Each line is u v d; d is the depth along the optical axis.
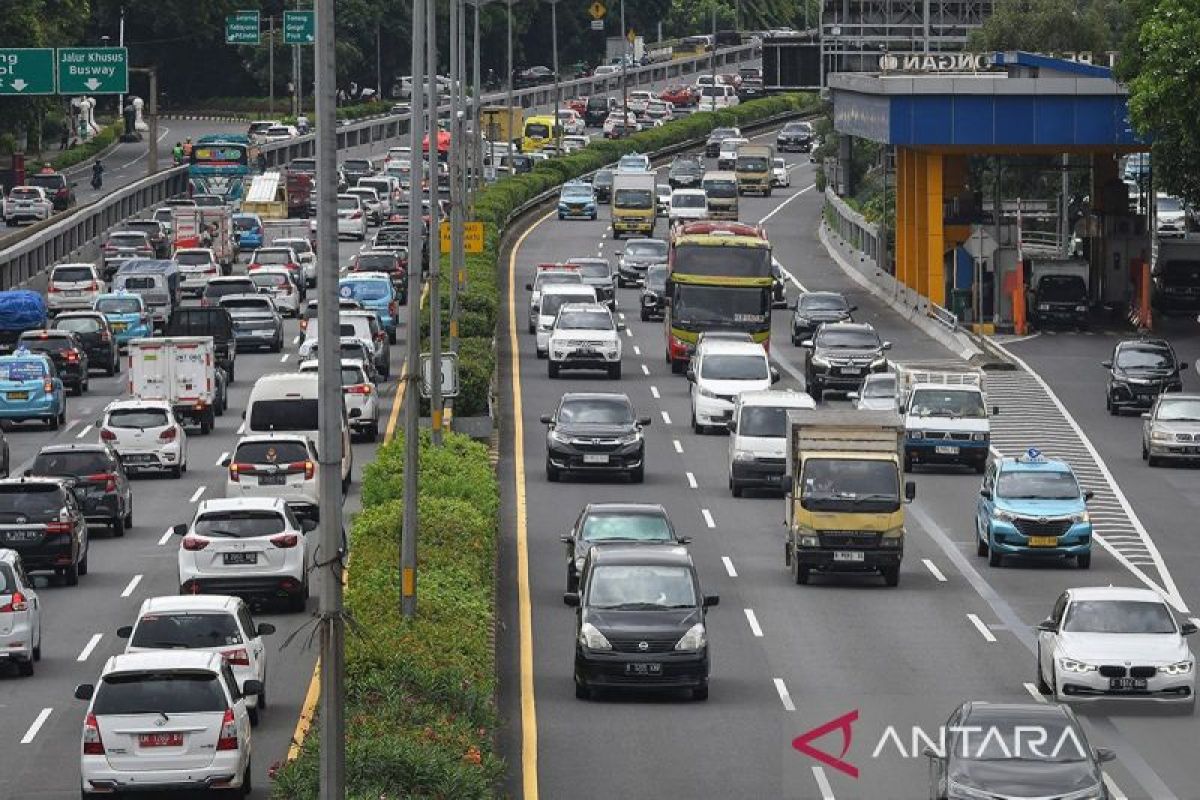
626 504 115.50
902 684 95.12
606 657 90.75
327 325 56.84
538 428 174.62
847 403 189.12
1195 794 77.19
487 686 80.25
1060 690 90.75
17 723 87.19
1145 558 130.62
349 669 80.00
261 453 130.88
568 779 78.25
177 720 71.81
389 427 171.50
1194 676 91.88
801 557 118.81
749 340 190.25
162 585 117.00
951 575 123.69
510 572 121.56
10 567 96.44
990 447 167.38
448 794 65.31
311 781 64.56
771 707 90.50
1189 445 162.88
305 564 108.25
